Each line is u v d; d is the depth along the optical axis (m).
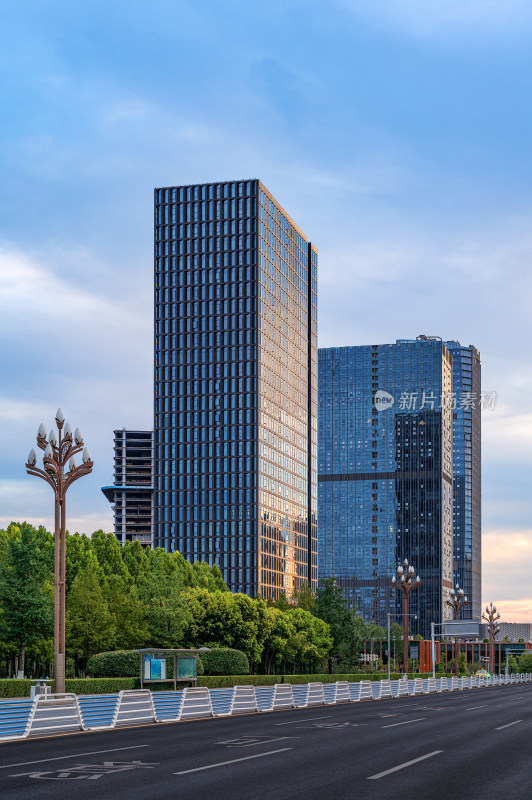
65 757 26.16
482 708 59.94
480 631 141.50
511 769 24.39
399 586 105.38
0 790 19.61
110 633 89.31
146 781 21.17
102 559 108.75
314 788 20.36
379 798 18.92
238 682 81.44
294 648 121.62
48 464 46.09
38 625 77.06
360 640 141.75
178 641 101.56
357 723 42.97
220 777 22.08
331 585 138.38
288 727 39.53
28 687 60.31
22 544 78.19
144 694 42.03
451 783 21.44
